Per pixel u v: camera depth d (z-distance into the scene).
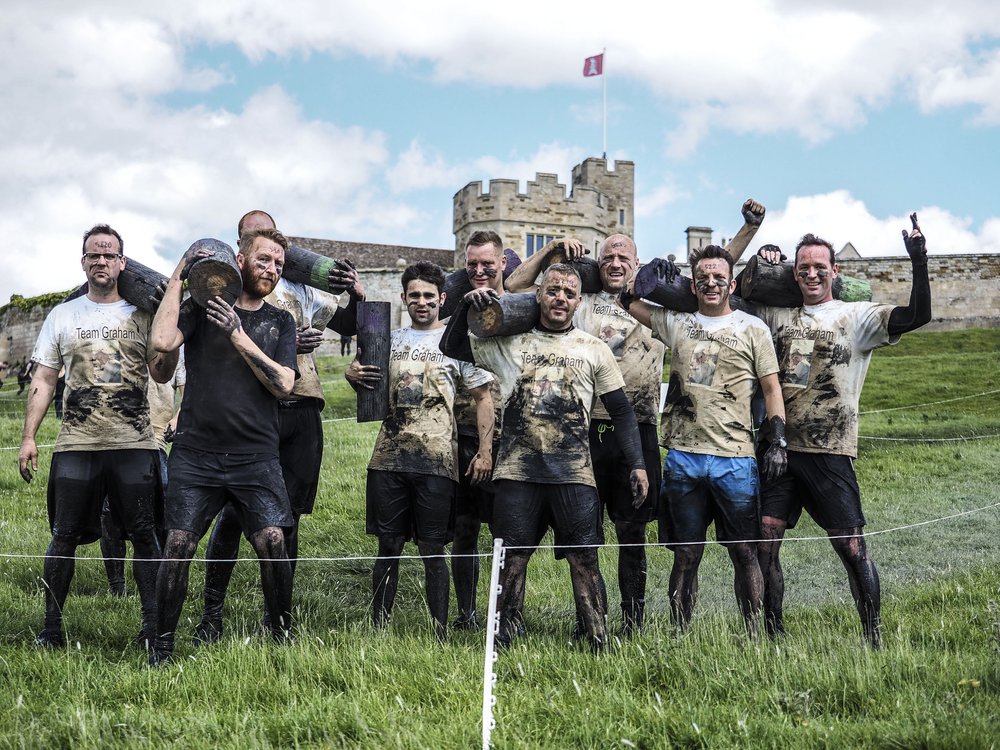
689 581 6.13
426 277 6.81
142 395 6.46
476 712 4.57
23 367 29.27
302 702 4.72
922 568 8.21
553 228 53.38
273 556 5.78
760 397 7.04
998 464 13.91
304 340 6.61
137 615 6.97
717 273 6.22
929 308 5.99
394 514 6.57
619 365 6.85
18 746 4.25
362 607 7.47
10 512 10.59
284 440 6.88
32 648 5.92
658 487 6.88
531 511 5.92
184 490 5.70
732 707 4.62
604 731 4.31
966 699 4.62
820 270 6.32
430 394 6.63
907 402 21.81
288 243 6.39
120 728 4.43
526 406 5.98
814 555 8.95
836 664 5.07
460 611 7.04
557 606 7.33
